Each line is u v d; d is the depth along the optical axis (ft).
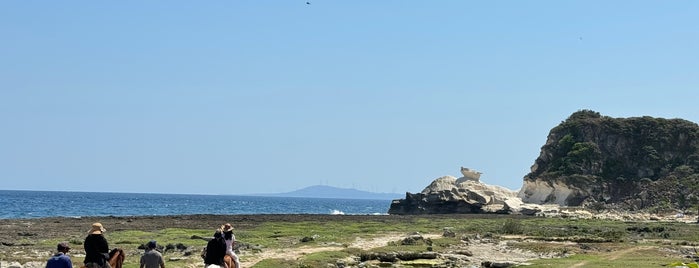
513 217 362.53
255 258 139.23
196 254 144.05
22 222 270.67
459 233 224.33
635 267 133.49
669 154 465.06
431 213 437.99
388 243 177.68
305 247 164.96
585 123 491.72
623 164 465.06
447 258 150.20
